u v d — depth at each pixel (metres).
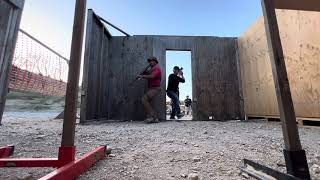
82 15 1.31
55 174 0.96
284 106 1.04
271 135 2.82
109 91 6.16
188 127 3.92
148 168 1.41
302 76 3.79
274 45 1.08
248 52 6.17
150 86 5.31
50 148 1.98
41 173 1.30
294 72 4.00
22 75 4.91
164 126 4.13
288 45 4.16
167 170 1.38
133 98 6.26
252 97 5.98
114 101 6.25
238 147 2.05
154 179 1.22
